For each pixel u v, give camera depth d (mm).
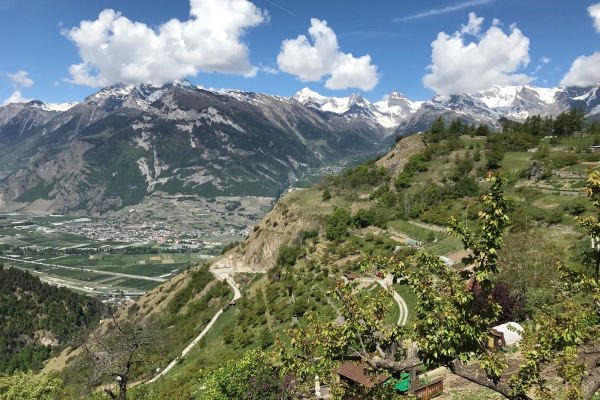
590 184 14734
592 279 14938
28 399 38156
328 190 144375
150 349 29500
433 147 138000
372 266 15852
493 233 12828
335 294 16328
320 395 27484
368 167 157500
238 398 25562
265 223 149875
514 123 166375
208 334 94562
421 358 14070
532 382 13359
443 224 94938
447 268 14359
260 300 96312
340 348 16062
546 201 85625
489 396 26672
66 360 118000
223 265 145500
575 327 13523
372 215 112625
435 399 27250
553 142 124688
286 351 17047
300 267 104188
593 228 14930
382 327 15641
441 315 13492
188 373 64938
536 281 42625
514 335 35500
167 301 142000
